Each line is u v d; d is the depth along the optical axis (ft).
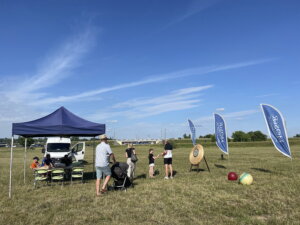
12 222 18.71
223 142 51.62
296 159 66.74
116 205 22.85
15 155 116.47
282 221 17.98
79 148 72.43
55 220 19.08
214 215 19.89
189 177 38.34
